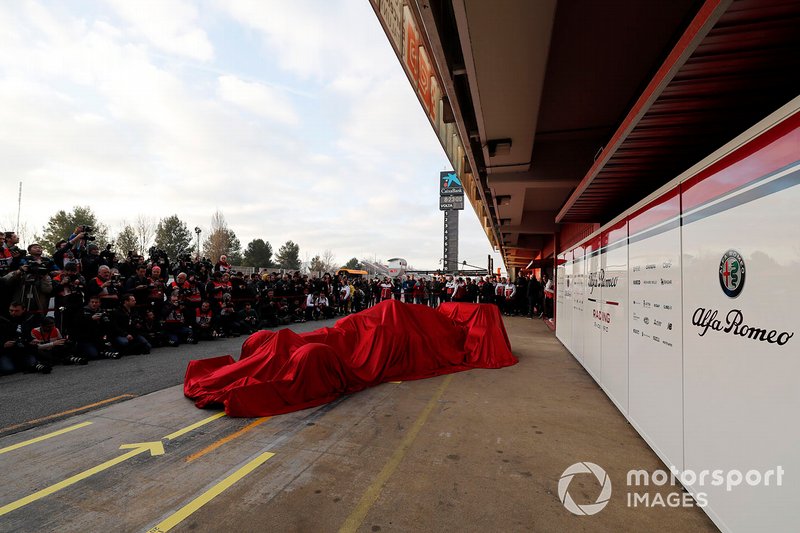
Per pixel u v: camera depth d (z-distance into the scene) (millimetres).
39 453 3078
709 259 2297
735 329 2025
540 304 17516
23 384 5082
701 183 2389
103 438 3377
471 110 6789
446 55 4578
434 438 3422
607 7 4168
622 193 5691
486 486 2609
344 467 2867
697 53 2344
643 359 3400
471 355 6691
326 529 2143
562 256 9133
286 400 4223
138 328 7520
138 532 2117
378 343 5641
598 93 6137
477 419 3918
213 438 3395
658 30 4562
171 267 10273
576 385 5266
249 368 4598
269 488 2570
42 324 5879
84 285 6961
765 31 2115
